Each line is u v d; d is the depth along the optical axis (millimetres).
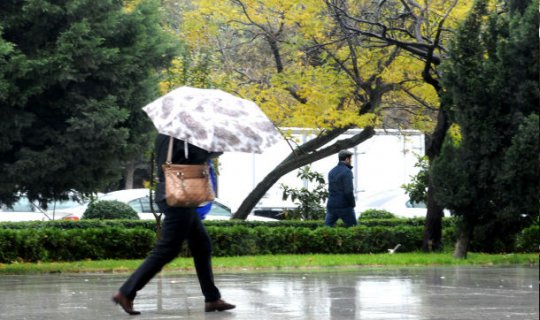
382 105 57625
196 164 18969
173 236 19078
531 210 38656
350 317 18391
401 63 50219
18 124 36125
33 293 25703
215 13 51969
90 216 56438
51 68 36000
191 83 52719
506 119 38594
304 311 19734
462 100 39031
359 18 48094
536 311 19406
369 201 71688
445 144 40719
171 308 20969
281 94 52844
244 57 57188
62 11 36719
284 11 49156
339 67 51375
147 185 52125
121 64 38188
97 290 26859
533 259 41344
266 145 18641
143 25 39344
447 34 49781
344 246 48781
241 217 59188
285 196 63000
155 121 18672
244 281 29609
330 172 50031
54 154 37344
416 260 40719
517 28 37875
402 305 20875
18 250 42344
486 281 28578
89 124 36906
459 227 42031
